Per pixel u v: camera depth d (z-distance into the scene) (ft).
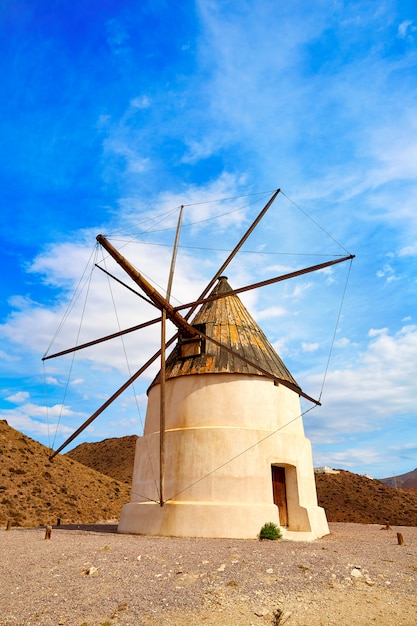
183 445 52.21
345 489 176.96
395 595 24.04
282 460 53.06
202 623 20.63
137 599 23.50
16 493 116.47
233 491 49.06
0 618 21.79
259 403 55.21
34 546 39.45
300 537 49.37
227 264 67.00
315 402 56.34
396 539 48.75
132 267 51.16
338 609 22.07
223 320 63.52
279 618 21.02
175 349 65.00
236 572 27.07
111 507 135.74
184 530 46.65
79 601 23.67
